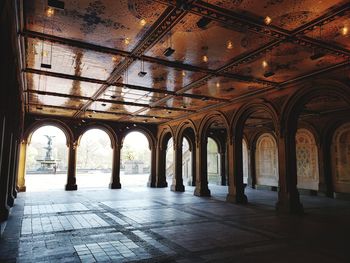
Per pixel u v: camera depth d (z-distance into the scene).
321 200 15.30
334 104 14.30
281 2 5.49
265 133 21.75
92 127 20.69
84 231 7.70
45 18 6.18
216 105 15.27
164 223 8.84
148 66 9.23
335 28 6.55
